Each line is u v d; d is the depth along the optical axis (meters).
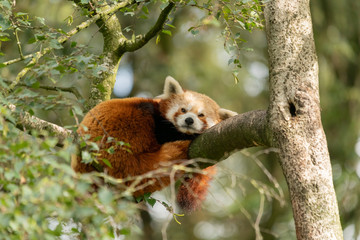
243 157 24.84
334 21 22.25
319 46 21.95
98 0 9.99
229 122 9.01
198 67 24.28
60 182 5.35
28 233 5.40
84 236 6.14
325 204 6.89
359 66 22.89
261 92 26.05
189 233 26.05
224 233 26.72
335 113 21.95
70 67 7.63
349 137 21.44
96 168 8.86
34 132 5.84
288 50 7.84
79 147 7.53
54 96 6.82
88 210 5.26
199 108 12.11
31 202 5.21
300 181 7.05
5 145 5.67
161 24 10.45
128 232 5.80
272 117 7.64
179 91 12.41
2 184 5.82
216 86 24.52
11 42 15.45
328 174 7.10
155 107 11.84
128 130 10.02
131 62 24.77
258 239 6.32
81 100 7.12
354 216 20.41
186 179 10.59
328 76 21.81
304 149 7.22
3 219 5.05
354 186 20.69
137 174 9.60
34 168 5.47
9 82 8.16
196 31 9.05
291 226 23.47
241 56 25.19
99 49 20.08
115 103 10.64
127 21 21.72
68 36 9.10
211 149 9.34
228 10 8.84
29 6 18.50
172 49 24.58
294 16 7.98
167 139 11.83
